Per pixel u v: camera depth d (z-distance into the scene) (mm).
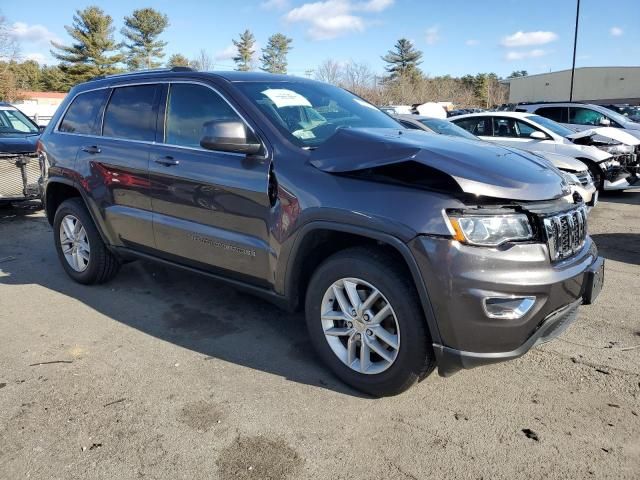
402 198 2785
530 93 72812
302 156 3225
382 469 2551
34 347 3791
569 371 3424
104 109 4645
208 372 3434
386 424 2891
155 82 4246
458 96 64125
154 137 4133
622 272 5484
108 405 3068
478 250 2637
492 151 3168
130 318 4285
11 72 49188
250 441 2756
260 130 3453
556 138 9977
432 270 2674
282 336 3963
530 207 2768
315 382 3312
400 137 3164
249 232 3482
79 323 4195
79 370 3461
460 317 2672
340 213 2939
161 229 4059
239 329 4078
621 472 2512
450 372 2855
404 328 2859
